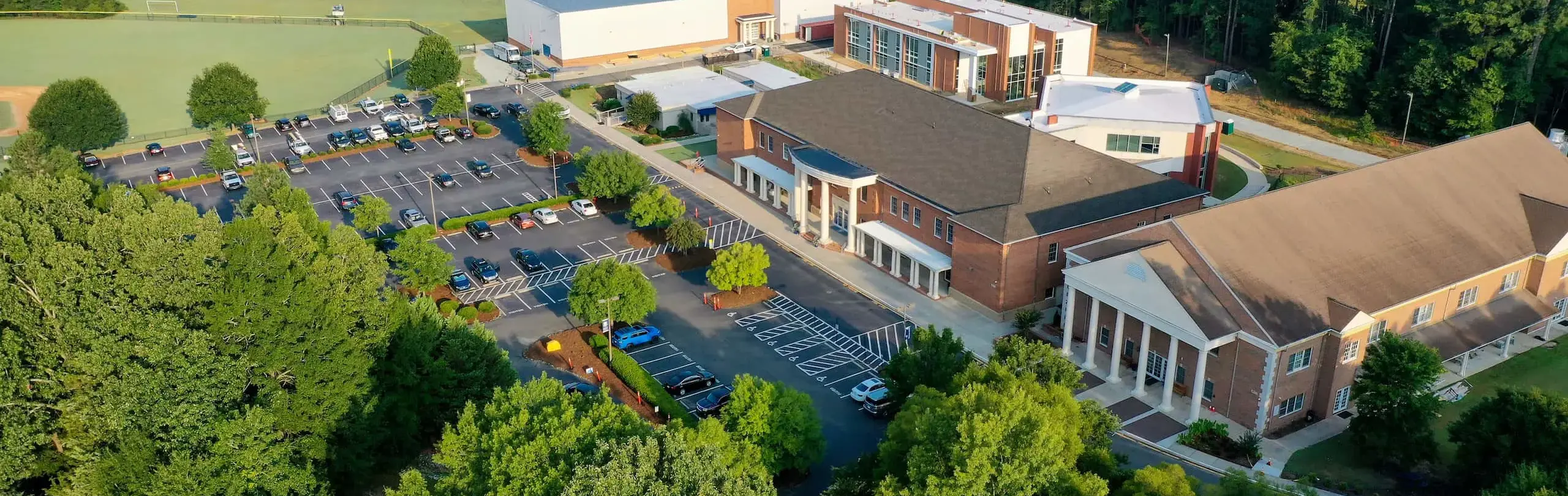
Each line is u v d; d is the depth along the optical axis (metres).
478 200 107.56
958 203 84.19
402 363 65.00
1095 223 81.75
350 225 101.62
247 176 113.69
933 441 51.03
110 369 57.66
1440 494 60.91
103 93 118.38
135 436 54.31
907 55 149.12
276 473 56.22
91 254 64.94
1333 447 65.81
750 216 102.75
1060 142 87.12
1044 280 82.12
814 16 173.88
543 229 100.31
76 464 58.78
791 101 107.88
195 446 55.06
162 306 62.81
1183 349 69.81
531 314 84.12
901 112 97.81
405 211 101.69
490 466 50.22
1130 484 49.97
